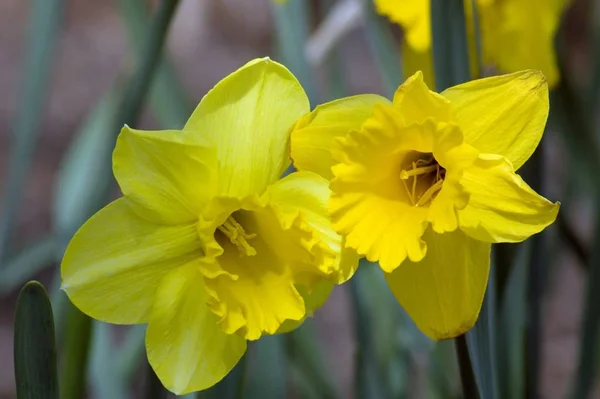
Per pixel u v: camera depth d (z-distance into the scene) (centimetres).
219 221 69
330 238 70
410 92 68
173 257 69
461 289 70
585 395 84
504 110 69
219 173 69
